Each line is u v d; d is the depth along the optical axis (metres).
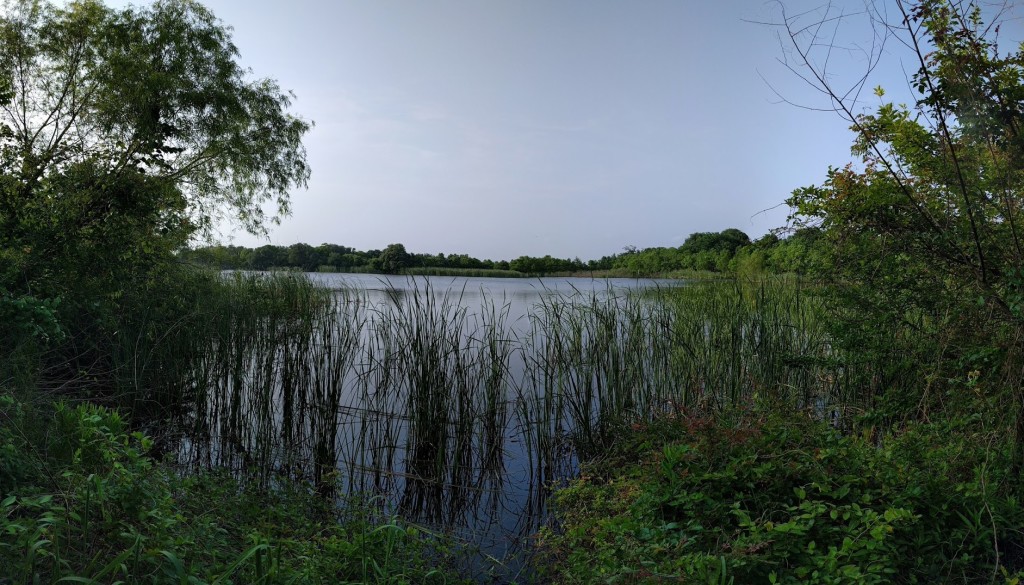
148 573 2.97
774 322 7.64
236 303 10.21
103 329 8.43
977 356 4.32
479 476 6.69
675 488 4.21
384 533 4.27
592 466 6.29
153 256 10.08
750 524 3.54
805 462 4.20
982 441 4.44
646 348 7.83
